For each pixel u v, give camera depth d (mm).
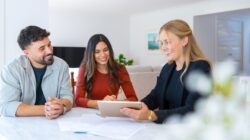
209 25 7043
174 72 1527
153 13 7785
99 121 1343
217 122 385
